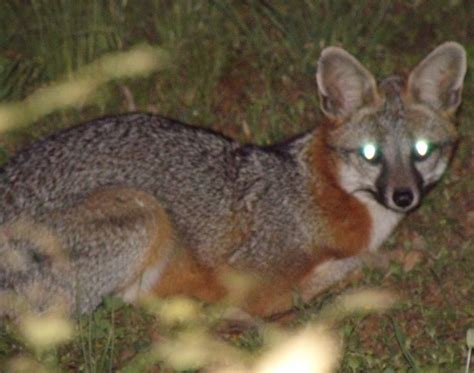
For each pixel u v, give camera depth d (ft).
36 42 56.85
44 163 40.24
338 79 41.22
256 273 41.98
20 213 39.70
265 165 42.01
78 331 38.93
